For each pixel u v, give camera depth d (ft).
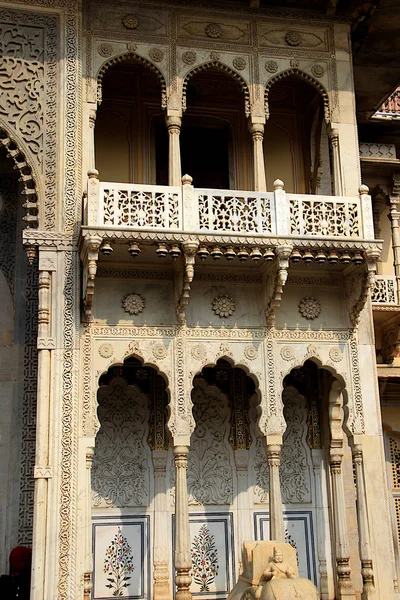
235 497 40.11
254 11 41.04
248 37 40.68
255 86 40.06
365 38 44.93
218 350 36.88
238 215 36.24
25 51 38.27
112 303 36.37
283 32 41.16
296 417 41.93
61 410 34.24
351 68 41.63
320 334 38.19
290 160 44.75
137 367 40.63
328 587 39.47
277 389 36.96
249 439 41.06
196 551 38.99
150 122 43.42
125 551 38.24
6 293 42.73
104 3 39.52
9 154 37.22
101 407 39.83
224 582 38.86
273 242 35.63
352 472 40.83
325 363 37.78
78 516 33.24
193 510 39.50
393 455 50.47
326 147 43.80
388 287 46.44
